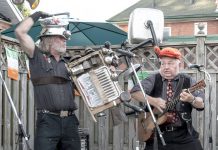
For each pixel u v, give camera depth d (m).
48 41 4.32
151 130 4.72
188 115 4.64
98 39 7.86
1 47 5.98
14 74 6.16
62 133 4.27
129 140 6.81
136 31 6.28
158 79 4.78
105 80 4.35
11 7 8.36
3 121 6.16
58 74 4.27
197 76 6.58
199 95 4.57
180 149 4.61
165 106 4.62
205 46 6.65
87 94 4.37
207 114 6.48
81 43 7.95
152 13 6.36
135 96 4.75
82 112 7.14
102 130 7.04
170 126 4.63
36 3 7.58
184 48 6.74
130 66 4.77
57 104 4.21
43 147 4.15
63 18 4.38
